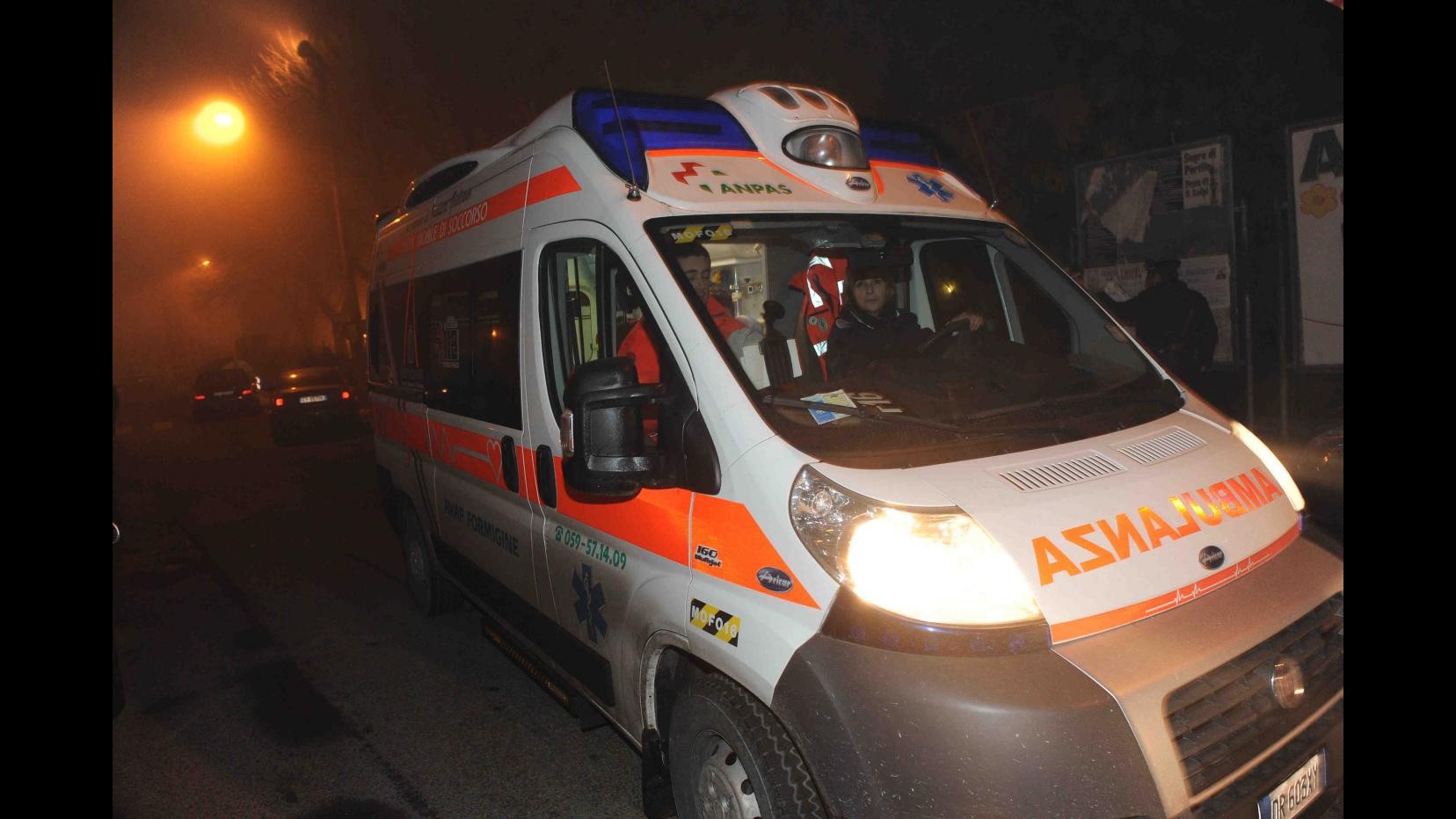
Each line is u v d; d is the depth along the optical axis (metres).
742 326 2.97
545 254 3.33
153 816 3.61
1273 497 2.58
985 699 1.95
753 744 2.33
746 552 2.35
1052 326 3.37
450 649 5.17
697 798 2.63
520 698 4.51
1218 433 2.76
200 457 15.52
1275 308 7.25
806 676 2.14
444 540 4.73
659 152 2.99
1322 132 6.35
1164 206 7.35
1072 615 2.06
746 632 2.32
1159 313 6.84
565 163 3.22
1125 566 2.16
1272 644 2.23
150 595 6.83
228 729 4.34
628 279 2.80
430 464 4.82
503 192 3.76
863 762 2.02
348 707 4.52
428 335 4.65
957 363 3.00
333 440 16.06
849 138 3.20
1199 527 2.33
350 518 9.12
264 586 6.82
